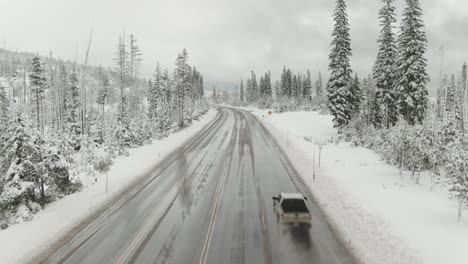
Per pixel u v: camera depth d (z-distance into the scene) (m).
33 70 52.44
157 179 23.64
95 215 16.48
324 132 46.97
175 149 36.41
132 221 15.65
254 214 16.48
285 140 40.94
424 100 36.16
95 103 98.81
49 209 17.41
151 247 12.84
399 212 15.61
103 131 48.16
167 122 53.22
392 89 40.28
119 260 11.78
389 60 39.94
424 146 20.23
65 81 62.00
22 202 16.45
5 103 52.28
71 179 21.56
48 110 68.12
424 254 11.52
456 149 17.05
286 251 12.44
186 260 11.75
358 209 16.47
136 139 40.16
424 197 17.64
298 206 15.24
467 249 11.55
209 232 14.26
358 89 60.62
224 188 21.28
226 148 36.41
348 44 43.47
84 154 31.97
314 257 11.95
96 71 121.38
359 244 12.89
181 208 17.48
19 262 11.80
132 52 54.91
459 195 14.06
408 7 35.47
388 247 12.37
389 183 20.72
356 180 21.81
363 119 44.47
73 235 14.06
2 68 136.25
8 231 14.52
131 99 71.88
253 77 161.50
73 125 48.75
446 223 13.99
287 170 26.31
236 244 13.05
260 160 30.08
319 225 14.99
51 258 12.02
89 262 11.68
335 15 43.62
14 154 16.95
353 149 34.31
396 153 23.69
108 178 23.89
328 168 25.55
